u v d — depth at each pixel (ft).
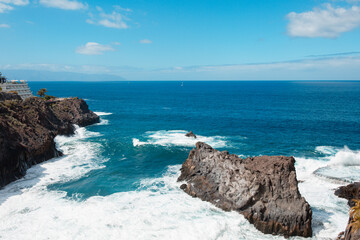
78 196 119.75
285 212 96.78
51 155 173.47
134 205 111.45
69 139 228.22
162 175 146.92
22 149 145.69
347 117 356.59
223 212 106.52
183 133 257.14
